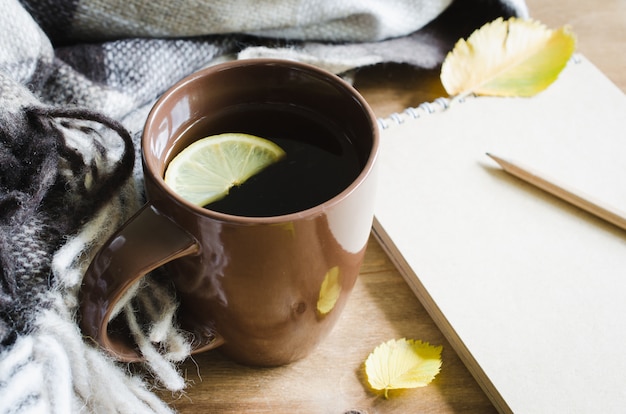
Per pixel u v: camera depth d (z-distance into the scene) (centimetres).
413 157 47
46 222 36
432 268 42
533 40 51
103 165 38
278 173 37
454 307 40
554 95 50
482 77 50
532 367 38
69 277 35
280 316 35
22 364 34
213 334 37
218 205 36
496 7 51
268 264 33
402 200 44
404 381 38
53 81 43
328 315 37
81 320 34
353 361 40
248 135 38
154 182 32
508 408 37
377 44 51
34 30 42
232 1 46
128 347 36
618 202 45
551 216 44
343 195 32
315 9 48
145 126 34
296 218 32
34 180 35
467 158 47
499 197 45
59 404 34
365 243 36
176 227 33
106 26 46
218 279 34
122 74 45
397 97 51
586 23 55
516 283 41
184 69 47
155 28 46
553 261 42
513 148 47
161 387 38
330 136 38
